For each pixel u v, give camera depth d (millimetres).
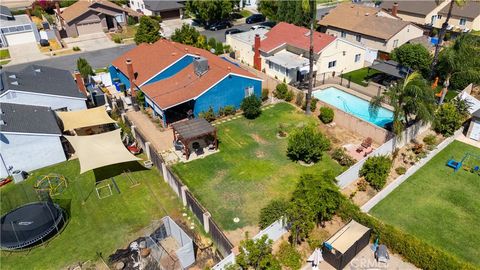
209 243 25219
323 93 49938
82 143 33094
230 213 27781
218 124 41406
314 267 22797
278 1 73000
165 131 39844
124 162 33812
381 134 36281
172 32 77125
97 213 28438
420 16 74500
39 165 34250
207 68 43562
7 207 29188
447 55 40000
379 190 29406
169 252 24484
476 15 67812
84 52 66438
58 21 84562
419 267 22703
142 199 29797
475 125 36344
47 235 26297
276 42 55938
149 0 87875
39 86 39219
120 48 68500
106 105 45531
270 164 33812
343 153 33969
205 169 33219
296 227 23578
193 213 27812
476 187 30094
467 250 24234
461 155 34406
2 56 64375
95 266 23797
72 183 32031
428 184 30562
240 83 43250
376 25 62688
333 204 24672
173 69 45219
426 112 31766
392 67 49781
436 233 25641
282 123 41250
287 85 47594
